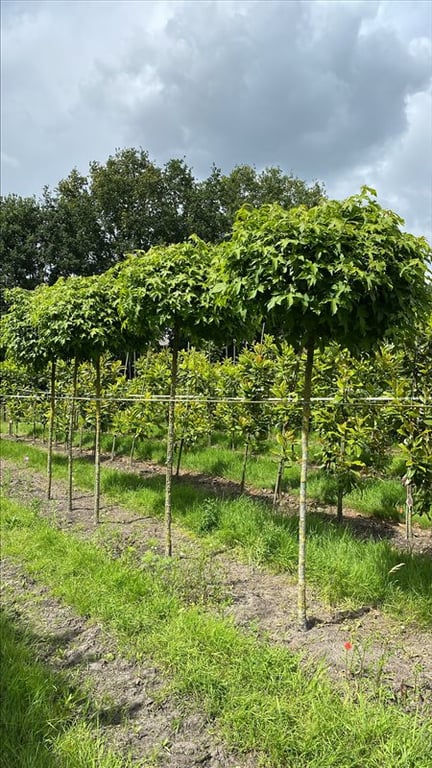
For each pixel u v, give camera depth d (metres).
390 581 3.78
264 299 3.06
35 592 3.93
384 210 2.97
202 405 8.95
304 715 2.41
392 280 2.89
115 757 2.21
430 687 2.67
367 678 2.73
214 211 30.28
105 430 11.76
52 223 29.84
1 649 3.00
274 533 4.71
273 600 3.77
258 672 2.74
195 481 7.82
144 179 29.11
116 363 10.95
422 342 4.55
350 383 5.40
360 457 5.44
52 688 2.69
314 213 2.90
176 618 3.35
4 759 2.18
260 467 7.96
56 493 7.50
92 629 3.37
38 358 6.99
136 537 5.28
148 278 4.36
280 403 6.00
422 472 4.31
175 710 2.56
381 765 2.13
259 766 2.20
